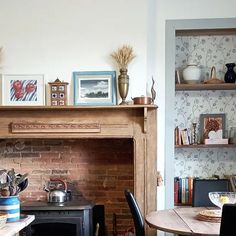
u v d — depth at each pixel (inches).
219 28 142.9
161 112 144.0
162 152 143.4
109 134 134.6
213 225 93.9
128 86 134.0
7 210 85.7
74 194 148.0
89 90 137.3
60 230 132.7
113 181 148.0
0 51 138.6
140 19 137.4
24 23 139.2
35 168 148.2
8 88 137.9
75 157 148.3
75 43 138.3
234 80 146.3
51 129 135.3
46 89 138.2
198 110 156.0
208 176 156.1
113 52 137.6
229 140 151.2
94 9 138.1
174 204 144.9
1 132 135.9
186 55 156.7
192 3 145.3
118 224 147.9
